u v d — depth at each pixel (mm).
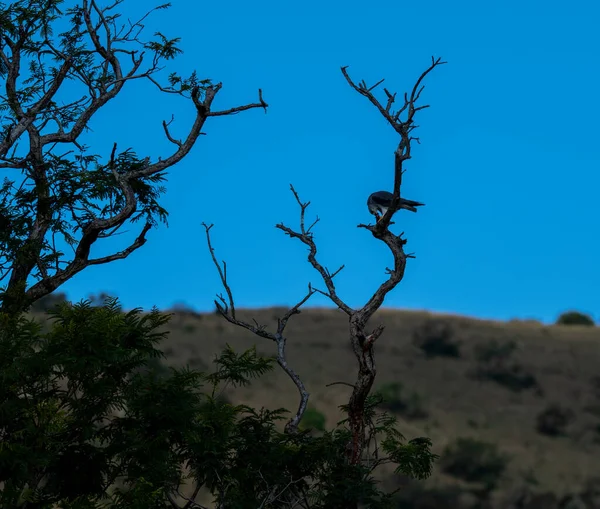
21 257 32594
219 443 25594
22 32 37188
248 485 26406
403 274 27766
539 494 129125
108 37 38125
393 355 193375
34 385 24688
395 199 27188
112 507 23250
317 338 195375
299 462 27344
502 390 179375
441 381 182375
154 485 24328
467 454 137125
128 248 34688
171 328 194375
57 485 24125
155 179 36188
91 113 37281
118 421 24938
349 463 27141
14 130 35312
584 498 132250
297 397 157500
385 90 26312
